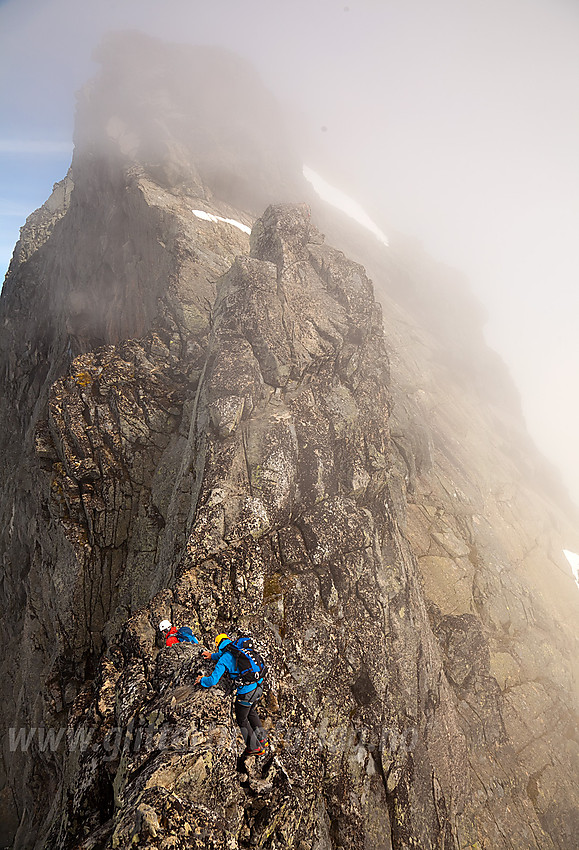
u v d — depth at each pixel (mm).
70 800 8641
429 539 22938
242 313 16625
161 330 20828
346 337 17281
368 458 16344
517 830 15570
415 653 14445
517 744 18672
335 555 13555
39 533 19188
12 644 21656
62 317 29594
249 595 11859
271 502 13664
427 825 12930
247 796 7492
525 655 21578
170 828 6086
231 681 7918
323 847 10508
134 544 17656
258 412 15320
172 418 19062
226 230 26406
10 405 33375
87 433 18312
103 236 28328
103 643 17125
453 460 28031
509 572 24078
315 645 12188
